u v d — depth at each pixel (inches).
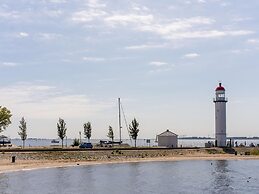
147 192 2385.6
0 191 2309.3
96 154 4237.2
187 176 3166.8
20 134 5423.2
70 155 4067.4
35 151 3978.8
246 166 3996.1
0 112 4505.4
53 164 3663.9
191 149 5029.5
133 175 3166.8
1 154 3754.9
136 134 5718.5
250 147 5492.1
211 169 3698.3
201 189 2524.6
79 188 2476.6
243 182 2859.3
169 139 5447.8
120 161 4128.9
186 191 2443.4
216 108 5378.9
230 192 2422.5
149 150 4729.3
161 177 3083.2
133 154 4493.1
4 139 6338.6
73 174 3129.9
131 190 2447.1
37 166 3496.6
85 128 6210.6
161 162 4207.7
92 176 3051.2
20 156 3786.9
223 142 5364.2
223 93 5354.3
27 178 2844.5
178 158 4557.1
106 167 3663.9
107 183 2716.5
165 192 2395.4
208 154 4938.5
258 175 3267.7
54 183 2650.1
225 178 3073.3
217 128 5383.9
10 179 2775.6
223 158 4736.7
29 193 2266.2
